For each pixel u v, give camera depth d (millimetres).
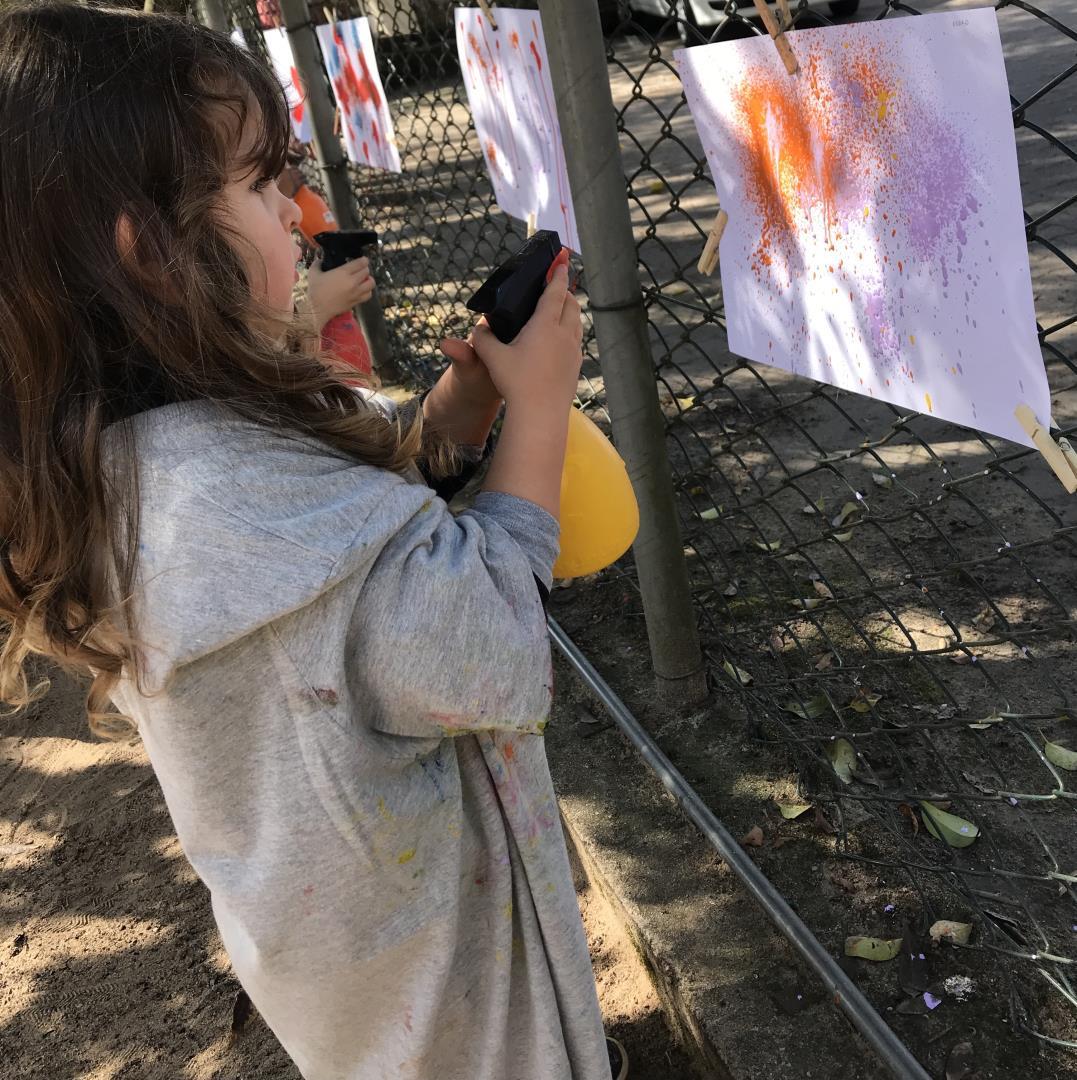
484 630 966
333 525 923
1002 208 1106
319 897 1075
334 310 2125
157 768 1133
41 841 2709
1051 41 6203
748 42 1422
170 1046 2117
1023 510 2795
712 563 2857
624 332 1939
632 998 1961
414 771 1095
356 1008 1179
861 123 1260
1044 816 1921
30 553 977
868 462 3184
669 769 2135
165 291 934
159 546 923
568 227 2119
